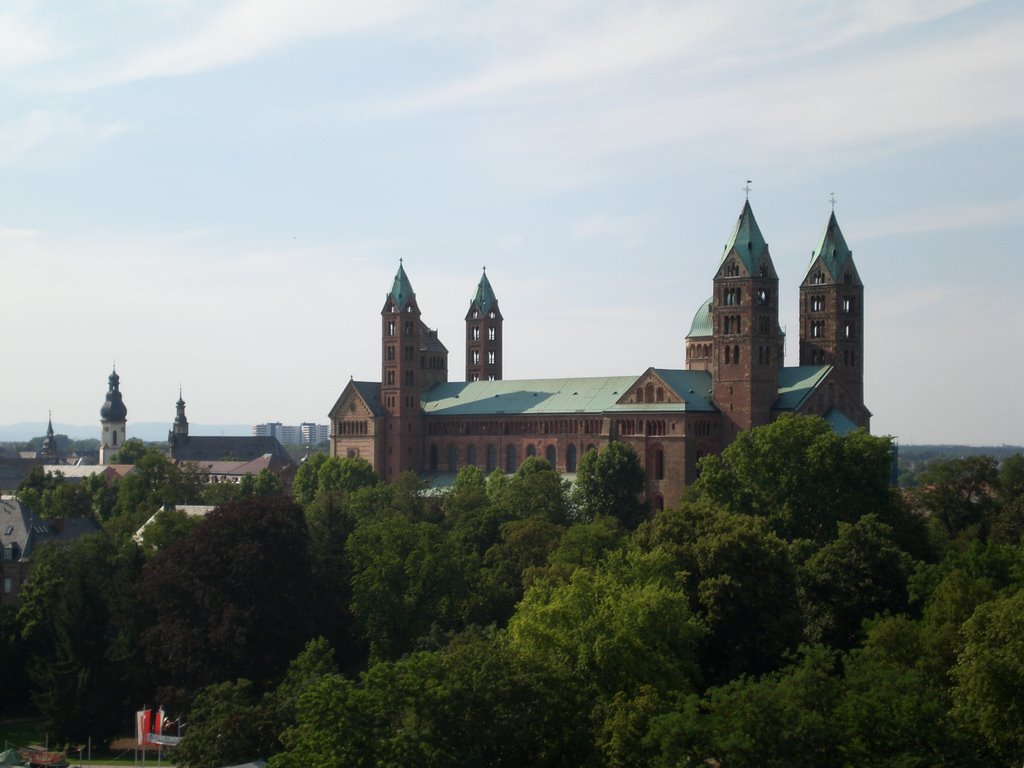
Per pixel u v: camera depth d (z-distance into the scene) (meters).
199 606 151.88
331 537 178.00
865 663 104.50
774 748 88.19
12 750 137.62
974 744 95.81
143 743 137.88
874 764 88.94
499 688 97.69
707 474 195.25
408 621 155.88
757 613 133.12
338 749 93.31
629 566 132.12
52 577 165.50
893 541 164.50
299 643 151.38
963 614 120.94
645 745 95.00
